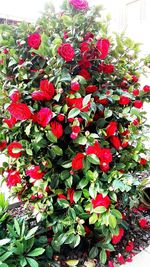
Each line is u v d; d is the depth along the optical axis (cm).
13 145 102
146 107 224
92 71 112
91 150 95
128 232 134
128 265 113
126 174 105
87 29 108
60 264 110
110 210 97
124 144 114
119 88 120
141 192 140
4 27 115
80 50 101
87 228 115
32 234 108
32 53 106
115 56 126
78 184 106
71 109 95
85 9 106
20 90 96
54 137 95
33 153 105
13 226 113
